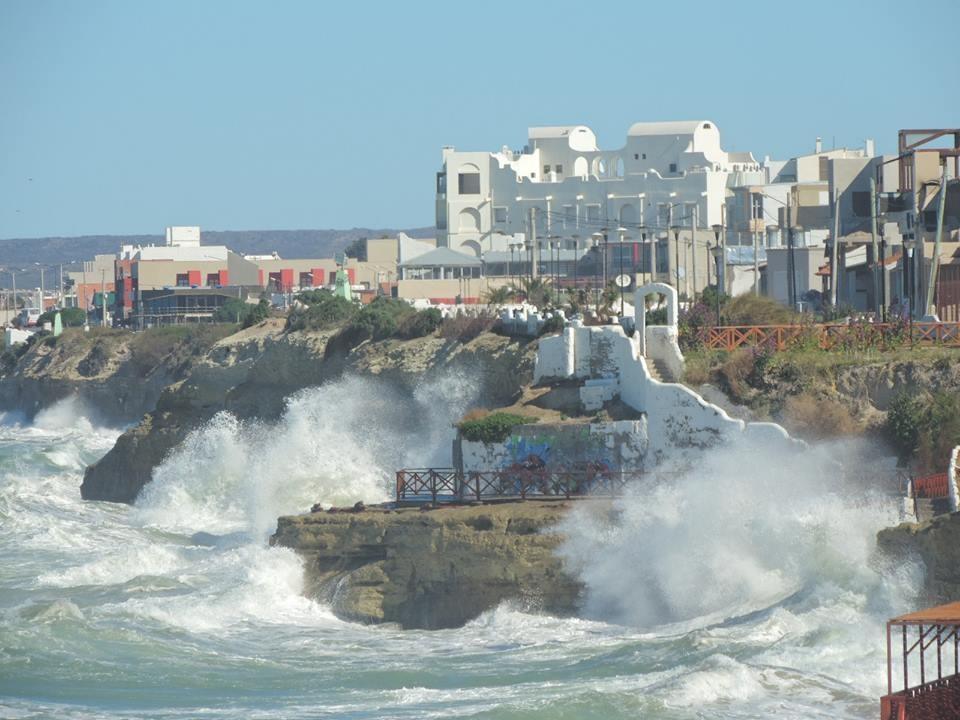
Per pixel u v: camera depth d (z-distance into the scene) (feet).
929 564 431.02
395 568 505.25
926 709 325.21
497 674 418.92
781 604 452.76
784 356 585.22
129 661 442.50
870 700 373.40
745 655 409.49
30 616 490.49
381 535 510.99
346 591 506.48
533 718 362.74
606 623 481.05
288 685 417.28
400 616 501.15
